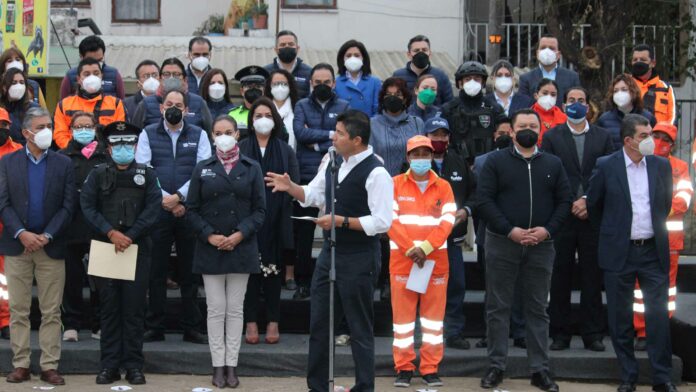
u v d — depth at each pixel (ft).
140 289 37.09
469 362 38.99
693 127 65.36
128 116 46.50
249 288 40.34
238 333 37.35
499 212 37.06
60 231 37.06
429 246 36.70
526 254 37.24
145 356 38.60
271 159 41.27
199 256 37.09
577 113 40.81
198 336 40.32
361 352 33.30
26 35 53.06
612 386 38.63
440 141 39.83
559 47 63.93
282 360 38.73
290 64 48.57
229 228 37.09
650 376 38.93
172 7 74.28
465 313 42.55
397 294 37.55
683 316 40.81
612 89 43.75
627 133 37.50
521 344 40.81
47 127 36.86
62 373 38.37
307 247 42.57
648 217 37.50
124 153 36.60
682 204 40.81
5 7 52.95
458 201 40.19
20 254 36.88
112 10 73.72
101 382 36.78
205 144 41.42
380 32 70.90
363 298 33.19
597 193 38.32
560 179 37.35
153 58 65.77
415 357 38.29
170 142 41.04
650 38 70.64
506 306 37.68
